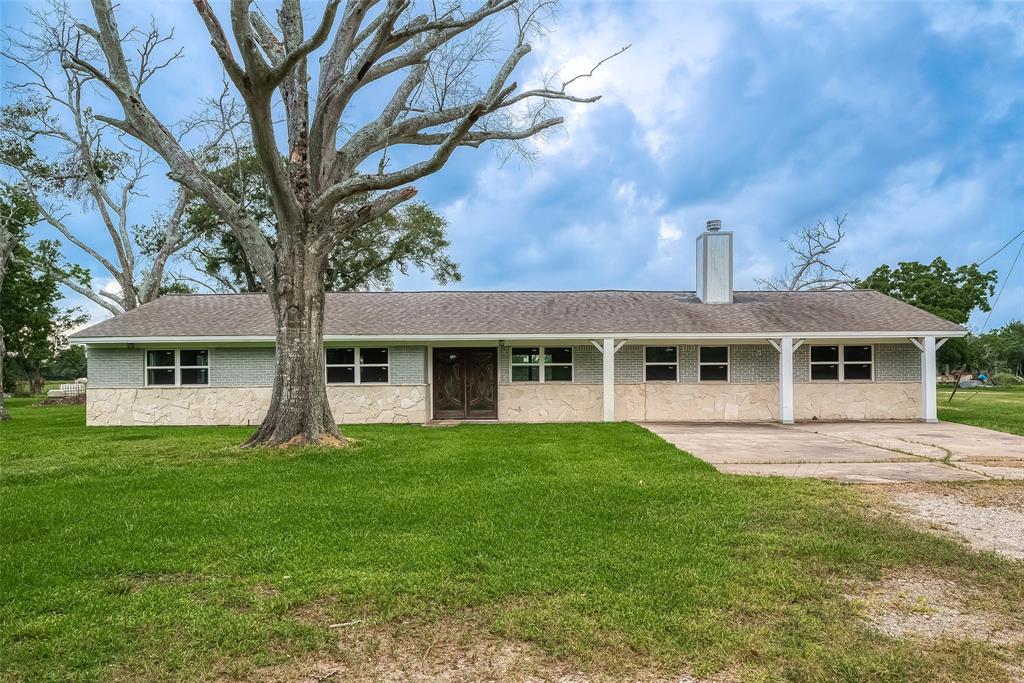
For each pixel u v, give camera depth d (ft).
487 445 37.09
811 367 56.54
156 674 10.02
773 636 11.20
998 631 11.57
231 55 29.50
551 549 16.28
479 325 54.44
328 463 30.37
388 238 109.19
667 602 12.66
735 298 64.28
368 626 11.79
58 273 89.81
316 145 38.81
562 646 10.80
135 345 54.34
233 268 110.01
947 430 46.34
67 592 13.52
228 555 16.10
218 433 45.39
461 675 10.03
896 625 11.78
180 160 36.52
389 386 54.13
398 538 17.49
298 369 36.04
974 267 120.06
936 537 17.39
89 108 82.33
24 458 32.86
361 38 42.60
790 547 16.35
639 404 56.03
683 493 23.11
